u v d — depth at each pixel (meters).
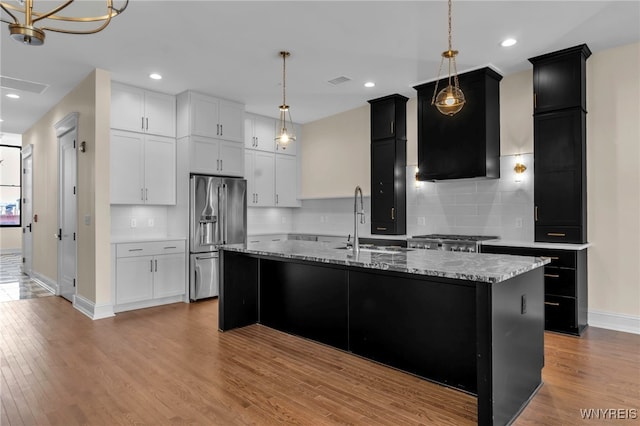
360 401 2.38
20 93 5.09
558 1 2.91
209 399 2.41
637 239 3.66
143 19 3.16
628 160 3.69
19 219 10.99
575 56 3.75
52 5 2.92
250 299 3.97
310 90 5.04
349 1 2.90
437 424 2.12
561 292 3.65
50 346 3.37
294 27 3.31
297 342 3.44
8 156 10.84
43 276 6.20
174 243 4.95
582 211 3.73
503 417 2.09
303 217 6.93
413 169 5.34
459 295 2.49
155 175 5.02
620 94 3.73
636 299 3.66
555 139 3.87
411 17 3.14
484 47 3.72
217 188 5.19
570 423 2.13
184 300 5.08
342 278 3.19
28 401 2.39
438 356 2.59
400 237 4.95
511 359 2.19
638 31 3.41
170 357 3.10
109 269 4.33
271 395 2.46
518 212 4.41
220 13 3.07
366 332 3.02
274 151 6.47
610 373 2.77
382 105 5.38
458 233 4.91
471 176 4.36
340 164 6.23
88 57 3.94
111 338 3.58
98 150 4.27
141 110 4.89
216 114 5.29
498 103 4.50
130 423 2.15
